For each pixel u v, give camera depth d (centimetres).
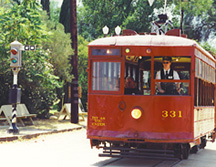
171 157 1016
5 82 2038
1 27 1842
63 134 1730
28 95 2150
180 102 989
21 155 1156
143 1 4084
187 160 1150
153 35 1064
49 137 1603
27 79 1967
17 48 1520
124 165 1034
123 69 1007
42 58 1989
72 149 1312
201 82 1124
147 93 1072
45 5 2941
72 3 2327
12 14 1838
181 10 4016
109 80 1016
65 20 3062
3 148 1284
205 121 1196
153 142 988
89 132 1025
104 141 1058
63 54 2255
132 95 999
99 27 4406
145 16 4044
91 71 1027
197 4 4084
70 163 1040
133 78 1075
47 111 2356
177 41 1008
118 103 1005
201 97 1132
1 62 1923
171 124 987
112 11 4334
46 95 2269
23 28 1828
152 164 1060
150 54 1002
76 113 2228
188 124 988
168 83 1013
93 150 1300
